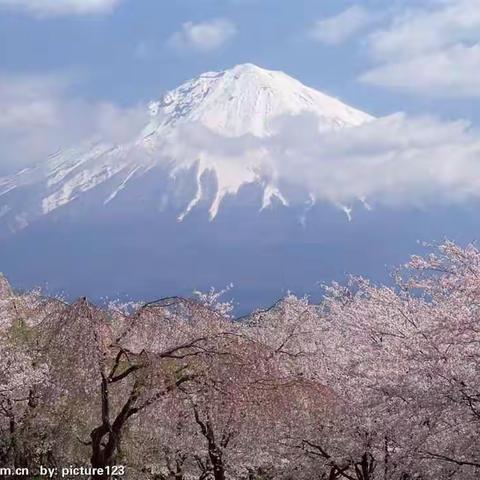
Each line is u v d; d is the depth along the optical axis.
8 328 24.17
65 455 22.72
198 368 20.30
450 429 20.00
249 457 25.16
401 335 23.11
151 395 19.72
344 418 23.30
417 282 23.67
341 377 25.22
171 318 21.36
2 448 24.20
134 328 21.00
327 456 24.83
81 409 21.44
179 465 26.95
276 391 20.81
